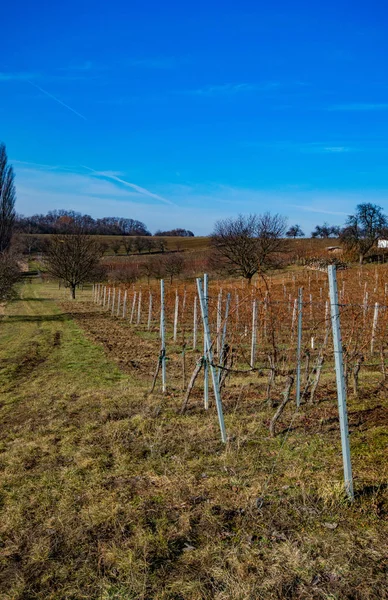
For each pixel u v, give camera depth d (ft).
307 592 9.41
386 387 25.73
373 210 166.61
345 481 12.90
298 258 172.65
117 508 13.20
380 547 10.72
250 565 10.36
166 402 24.67
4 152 155.94
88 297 130.31
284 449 17.06
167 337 55.31
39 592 10.07
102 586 10.02
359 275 110.42
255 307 35.86
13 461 17.66
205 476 15.15
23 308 98.07
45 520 13.04
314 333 43.60
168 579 10.14
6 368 38.70
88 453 17.87
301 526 11.79
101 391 28.45
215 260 142.31
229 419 21.02
